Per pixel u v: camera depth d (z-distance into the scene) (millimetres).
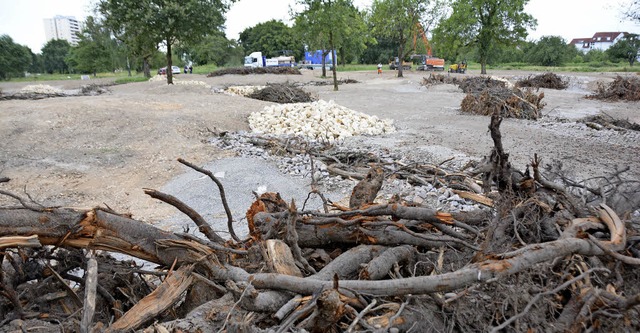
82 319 2328
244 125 14242
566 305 2639
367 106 19766
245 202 7398
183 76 41625
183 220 6703
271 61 63688
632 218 3812
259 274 2582
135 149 10820
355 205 3949
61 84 34750
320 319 2375
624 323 2508
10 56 58750
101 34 46281
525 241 3303
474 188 5988
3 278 2732
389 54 76750
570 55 66250
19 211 2760
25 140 11102
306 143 10641
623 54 60688
